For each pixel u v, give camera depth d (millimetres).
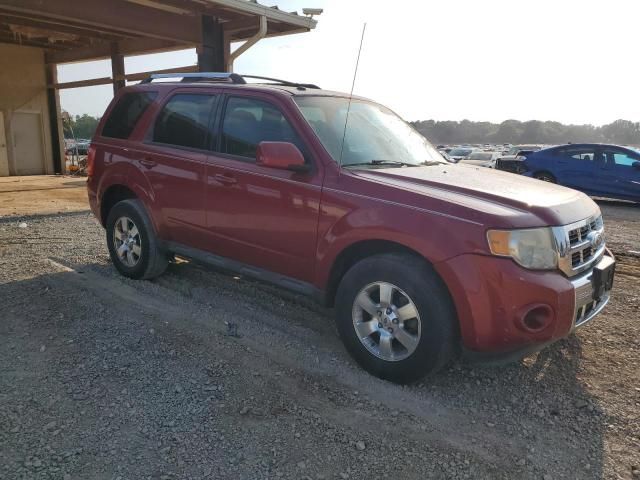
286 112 4035
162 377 3441
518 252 3041
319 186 3711
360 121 4430
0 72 17766
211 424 2959
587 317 3389
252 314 4559
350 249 3639
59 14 10406
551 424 3115
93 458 2646
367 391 3371
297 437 2877
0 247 6684
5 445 2723
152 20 11750
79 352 3750
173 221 4785
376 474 2621
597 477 2664
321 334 4219
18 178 17016
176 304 4715
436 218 3195
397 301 3400
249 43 11180
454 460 2752
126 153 5168
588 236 3459
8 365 3553
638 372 3756
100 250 6559
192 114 4719
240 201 4180
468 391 3445
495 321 3061
